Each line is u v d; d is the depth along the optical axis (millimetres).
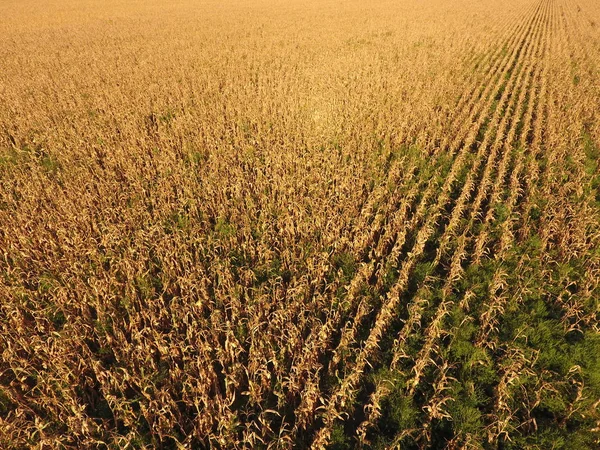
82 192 13797
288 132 17938
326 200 12883
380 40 39281
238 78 27094
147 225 12039
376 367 8492
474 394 7676
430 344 8242
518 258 11008
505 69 28328
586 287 9531
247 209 13047
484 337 8719
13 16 57812
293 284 10109
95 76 27516
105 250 11125
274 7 68438
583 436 7031
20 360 8023
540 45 35938
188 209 13250
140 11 63344
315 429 7633
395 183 14719
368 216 12602
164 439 7246
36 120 19969
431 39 39406
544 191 13547
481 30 44406
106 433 7289
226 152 16719
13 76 28094
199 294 9750
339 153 16703
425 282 10344
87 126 19203
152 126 19719
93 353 8617
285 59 31953
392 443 6945
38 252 10984
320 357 8797
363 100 21750
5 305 8977
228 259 10773
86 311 9352
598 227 11867
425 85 24797
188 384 7484
